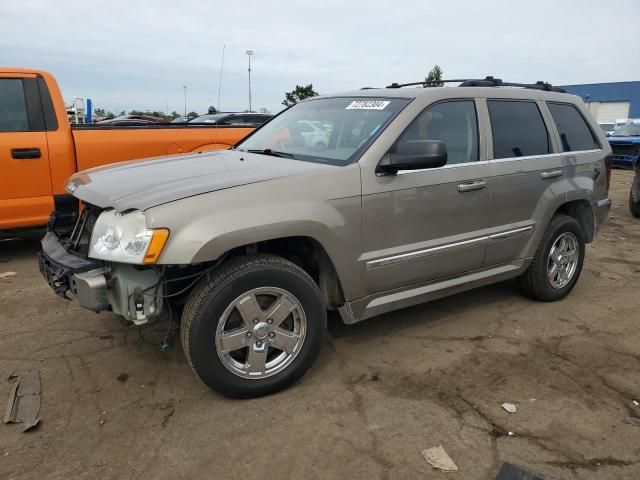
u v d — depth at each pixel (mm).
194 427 2857
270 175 3080
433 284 3854
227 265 2955
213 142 6965
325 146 3699
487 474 2529
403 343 3877
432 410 3037
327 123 3898
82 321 4164
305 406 3062
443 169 3684
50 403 3062
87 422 2893
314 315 3189
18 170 5562
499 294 4922
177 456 2631
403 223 3510
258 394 3107
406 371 3477
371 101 3895
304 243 3361
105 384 3273
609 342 3963
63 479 2467
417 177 3539
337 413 2998
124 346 3760
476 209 3908
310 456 2639
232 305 2918
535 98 4516
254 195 2941
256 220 2889
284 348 3145
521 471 2543
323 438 2775
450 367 3539
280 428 2857
